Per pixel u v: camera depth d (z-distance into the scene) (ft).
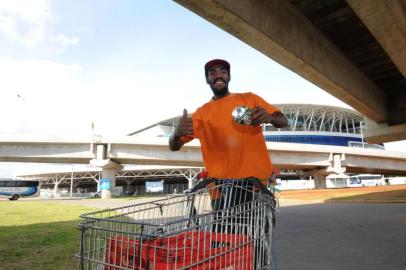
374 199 64.39
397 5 30.68
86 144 152.66
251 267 8.48
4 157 148.05
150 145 153.38
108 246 7.84
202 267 7.34
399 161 221.05
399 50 36.50
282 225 33.96
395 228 29.91
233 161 10.11
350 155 190.80
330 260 18.67
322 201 72.95
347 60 50.80
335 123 402.11
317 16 38.11
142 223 7.07
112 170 159.12
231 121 10.27
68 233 28.40
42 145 149.28
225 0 27.43
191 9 27.27
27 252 20.36
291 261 18.53
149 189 283.38
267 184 10.30
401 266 17.22
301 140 323.57
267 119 9.57
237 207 8.89
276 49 35.12
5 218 42.75
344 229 30.12
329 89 49.11
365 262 18.12
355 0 27.99
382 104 70.03
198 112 10.88
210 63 10.96
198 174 10.71
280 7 35.22
